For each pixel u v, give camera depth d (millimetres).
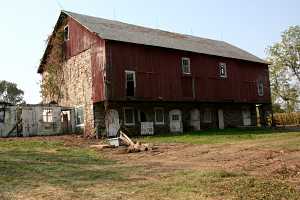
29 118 30266
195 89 33500
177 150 18469
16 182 11117
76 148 21062
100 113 29297
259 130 32875
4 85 81250
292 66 56938
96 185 10578
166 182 10516
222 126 37469
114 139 21359
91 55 29781
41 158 16469
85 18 32906
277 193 8609
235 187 9289
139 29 35750
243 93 38156
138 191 9594
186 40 37719
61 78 33781
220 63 36344
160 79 31062
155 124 31688
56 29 34938
